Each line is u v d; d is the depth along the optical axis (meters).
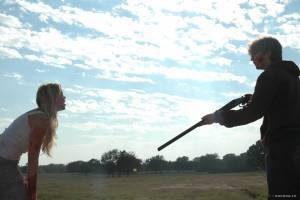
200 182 70.12
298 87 4.92
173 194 44.12
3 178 5.66
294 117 4.80
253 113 4.75
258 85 4.83
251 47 5.11
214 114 5.04
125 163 134.00
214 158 144.75
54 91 5.95
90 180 95.44
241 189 45.56
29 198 5.72
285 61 4.95
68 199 37.53
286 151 4.74
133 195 43.22
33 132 5.72
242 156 129.38
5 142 5.74
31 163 5.71
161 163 147.62
